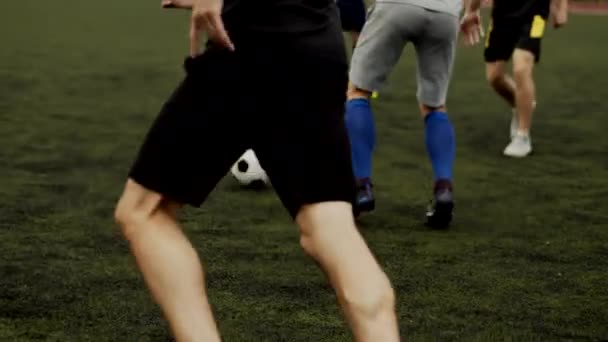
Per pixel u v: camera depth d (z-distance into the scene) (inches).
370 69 185.5
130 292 137.8
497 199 205.6
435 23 182.2
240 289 140.8
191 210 186.2
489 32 256.7
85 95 315.6
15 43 439.5
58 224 173.3
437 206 178.2
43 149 235.6
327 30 90.9
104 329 123.3
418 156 248.1
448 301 138.3
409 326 127.3
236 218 181.9
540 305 138.1
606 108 333.7
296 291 140.6
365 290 86.0
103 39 471.8
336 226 87.7
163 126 91.0
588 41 553.6
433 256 161.6
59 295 135.7
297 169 88.6
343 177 89.4
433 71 186.2
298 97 89.0
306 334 123.3
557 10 255.0
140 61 399.9
